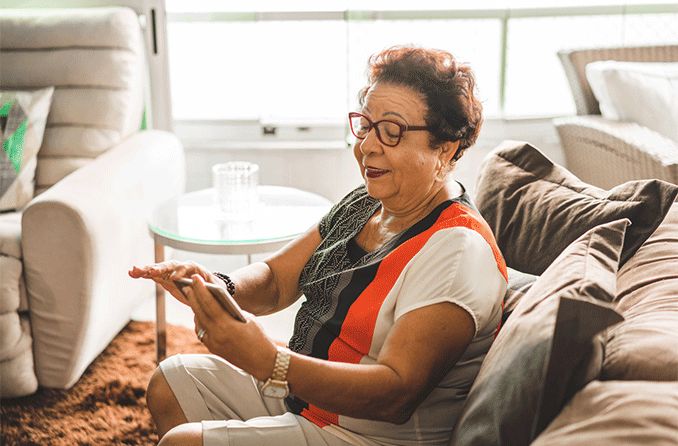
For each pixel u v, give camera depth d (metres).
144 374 2.37
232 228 2.25
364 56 3.07
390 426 1.27
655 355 0.93
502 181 1.63
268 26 3.11
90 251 2.17
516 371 1.02
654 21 3.13
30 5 3.08
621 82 2.73
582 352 0.94
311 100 3.20
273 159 3.24
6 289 2.18
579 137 2.75
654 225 1.31
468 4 3.08
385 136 1.28
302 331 1.40
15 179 2.59
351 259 1.40
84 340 2.25
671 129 2.70
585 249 1.23
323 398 1.15
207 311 1.13
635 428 0.81
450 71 1.27
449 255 1.21
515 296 1.36
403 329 1.18
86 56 2.75
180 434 1.25
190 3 3.10
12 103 2.62
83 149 2.69
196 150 3.24
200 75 3.19
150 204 2.60
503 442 1.00
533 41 3.14
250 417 1.42
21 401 2.24
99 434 2.09
